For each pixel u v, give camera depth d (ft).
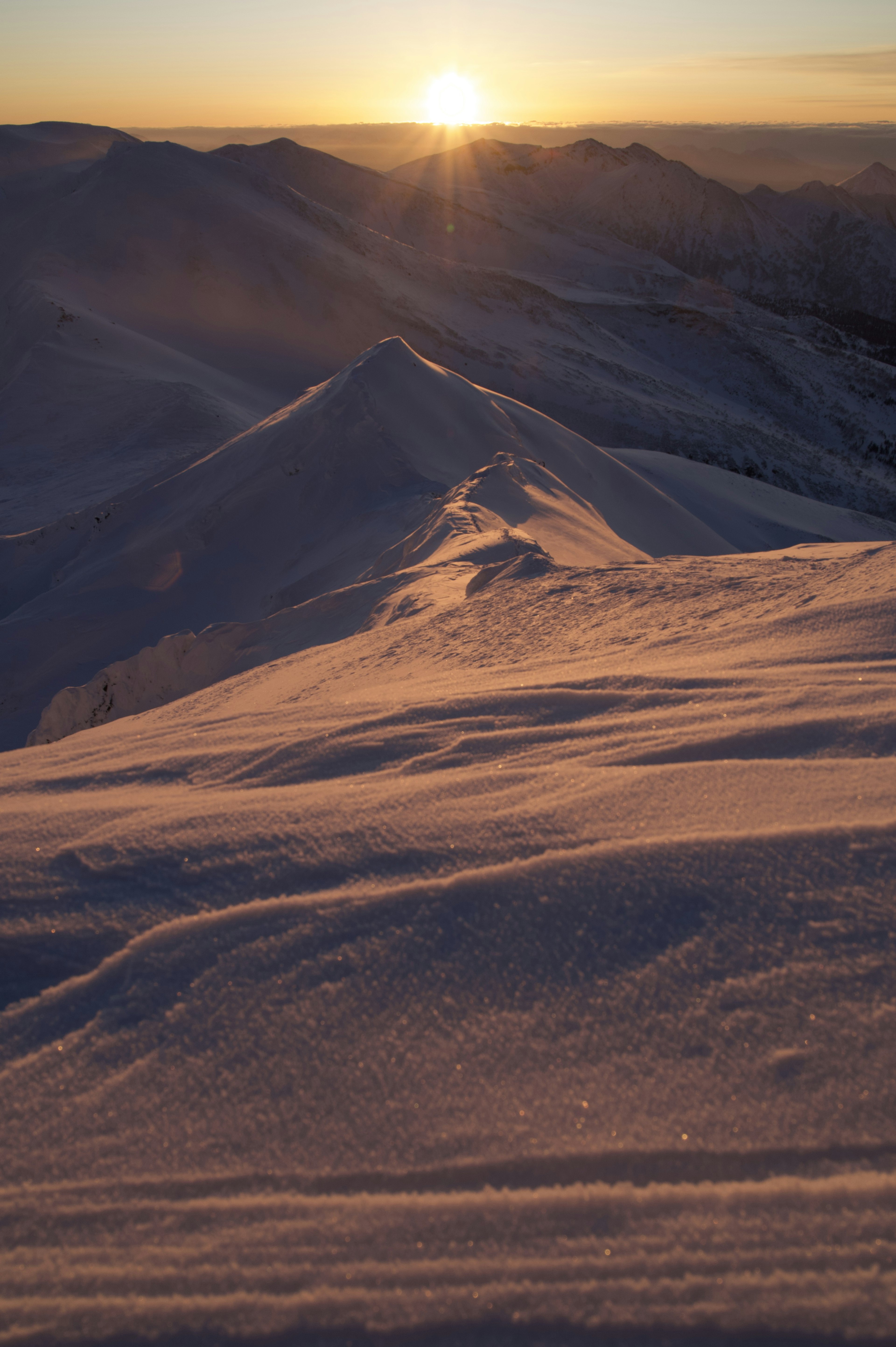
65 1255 5.02
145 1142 5.63
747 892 7.15
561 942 6.83
